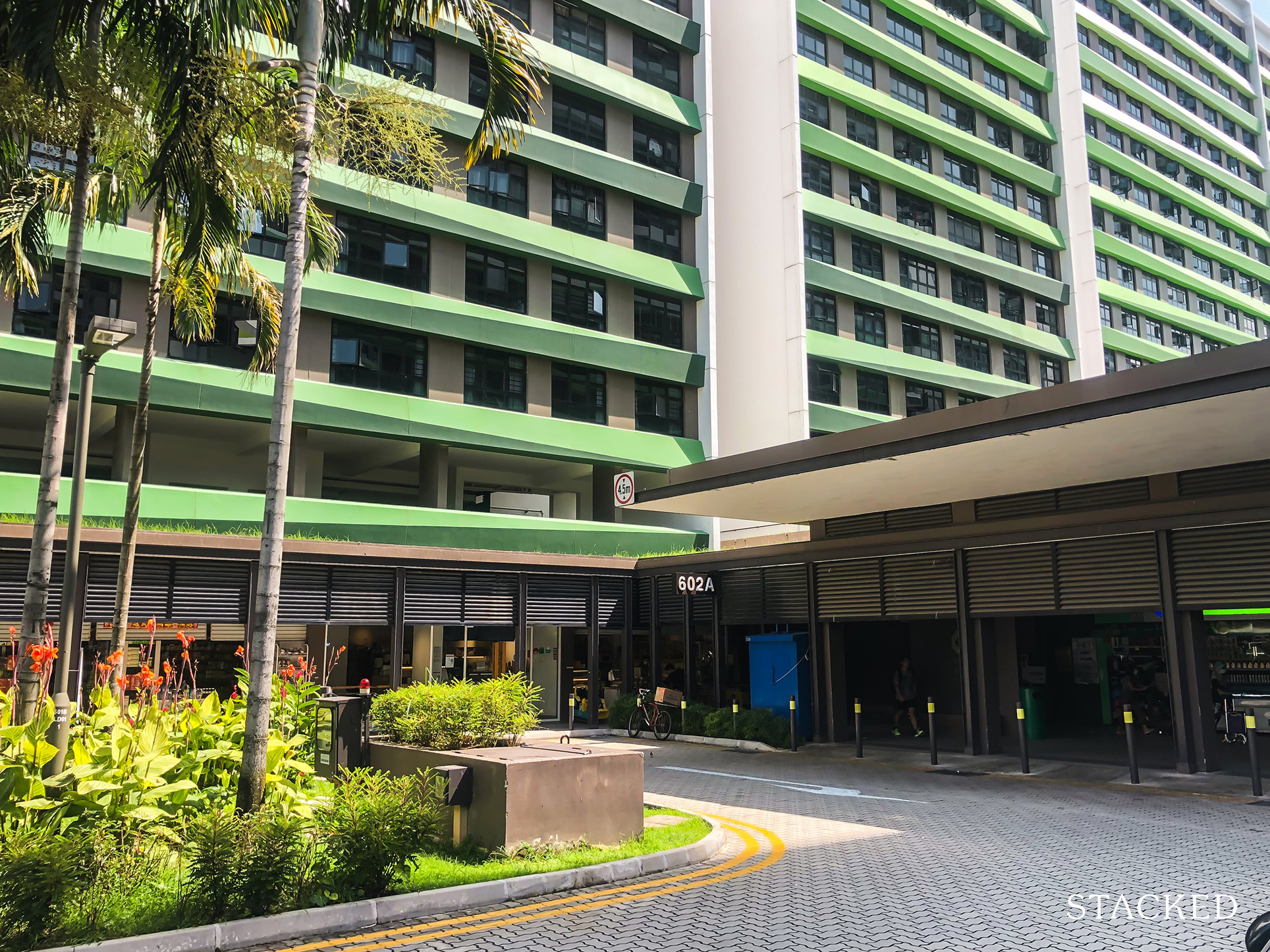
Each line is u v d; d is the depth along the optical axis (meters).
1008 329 45.22
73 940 5.88
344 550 20.44
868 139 41.28
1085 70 53.91
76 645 16.77
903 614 19.22
